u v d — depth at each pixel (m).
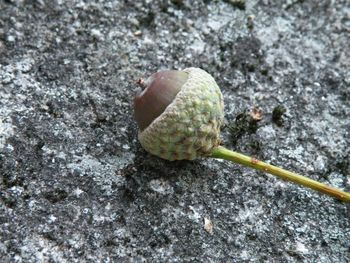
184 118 0.12
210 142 0.13
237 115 0.14
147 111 0.12
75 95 0.14
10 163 0.13
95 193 0.13
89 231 0.12
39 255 0.12
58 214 0.12
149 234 0.12
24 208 0.12
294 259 0.13
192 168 0.13
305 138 0.14
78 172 0.13
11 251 0.12
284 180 0.14
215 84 0.13
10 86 0.14
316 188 0.13
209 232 0.13
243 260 0.12
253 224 0.13
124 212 0.13
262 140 0.14
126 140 0.14
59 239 0.12
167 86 0.12
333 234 0.13
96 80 0.14
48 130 0.13
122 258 0.12
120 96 0.14
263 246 0.13
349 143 0.14
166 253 0.12
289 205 0.13
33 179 0.13
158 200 0.13
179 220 0.13
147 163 0.13
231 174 0.13
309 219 0.13
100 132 0.14
